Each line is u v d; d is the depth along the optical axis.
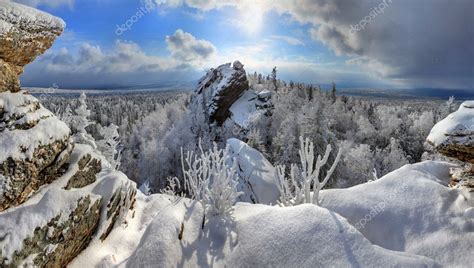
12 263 2.74
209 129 49.09
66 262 3.43
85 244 3.80
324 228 3.52
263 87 68.12
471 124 4.36
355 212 4.52
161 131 60.16
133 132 66.81
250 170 12.28
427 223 4.08
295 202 4.80
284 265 3.32
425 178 4.92
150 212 5.20
